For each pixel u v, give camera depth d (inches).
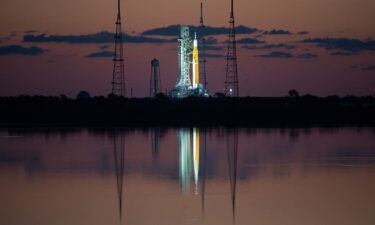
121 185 4244.6
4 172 4835.1
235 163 5364.2
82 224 3235.7
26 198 3818.9
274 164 5270.7
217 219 3339.1
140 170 4940.9
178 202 3722.9
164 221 3312.0
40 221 3284.9
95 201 3745.1
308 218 3319.4
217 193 3976.4
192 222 3292.3
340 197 3821.4
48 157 5782.5
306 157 5748.0
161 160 5590.6
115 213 3459.6
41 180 4443.9
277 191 4015.8
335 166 5108.3
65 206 3595.0
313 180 4409.5
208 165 5241.1
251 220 3312.0
